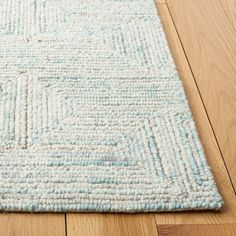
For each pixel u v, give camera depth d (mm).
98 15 1152
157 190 801
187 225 768
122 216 768
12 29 1080
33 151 837
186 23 1175
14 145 844
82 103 938
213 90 1011
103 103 944
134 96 969
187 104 965
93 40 1085
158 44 1099
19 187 779
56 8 1152
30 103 924
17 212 752
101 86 980
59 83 972
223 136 917
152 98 970
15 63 1001
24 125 882
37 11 1137
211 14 1206
